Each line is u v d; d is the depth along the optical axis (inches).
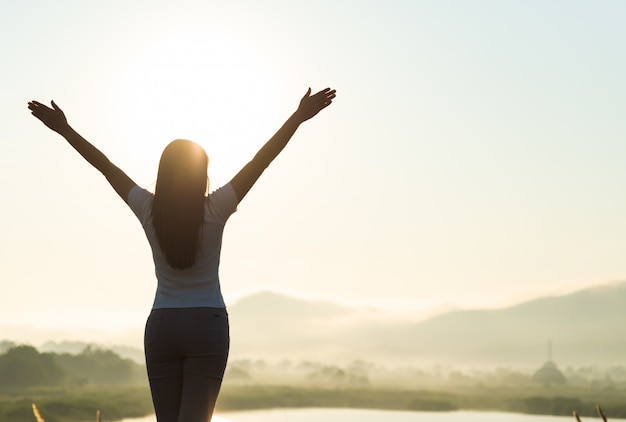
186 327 150.8
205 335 151.3
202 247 152.2
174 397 154.7
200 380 152.3
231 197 154.1
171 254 150.9
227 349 155.3
